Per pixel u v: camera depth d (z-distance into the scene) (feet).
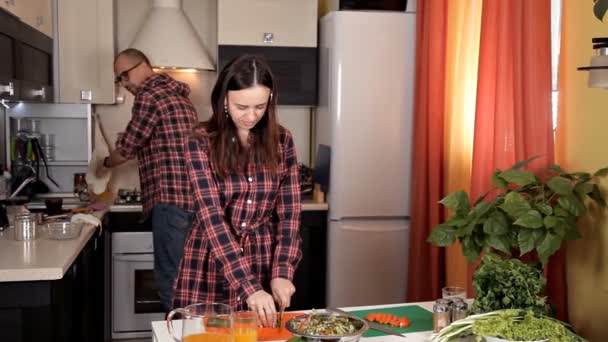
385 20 13.76
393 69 13.84
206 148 7.48
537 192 8.09
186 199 12.72
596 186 7.79
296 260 7.75
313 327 6.27
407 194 14.08
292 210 7.91
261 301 6.82
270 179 7.73
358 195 13.99
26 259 9.34
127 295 14.62
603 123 7.83
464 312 6.64
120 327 14.70
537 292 6.49
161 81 13.04
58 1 14.89
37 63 13.48
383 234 14.11
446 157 12.17
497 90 9.28
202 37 16.31
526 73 8.61
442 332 6.27
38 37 13.38
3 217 11.53
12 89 11.10
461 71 11.34
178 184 12.73
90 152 15.21
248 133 7.58
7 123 14.80
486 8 9.80
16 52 11.64
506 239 7.59
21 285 8.82
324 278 14.53
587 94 8.11
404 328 7.06
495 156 9.36
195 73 16.26
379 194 14.02
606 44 6.29
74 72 15.01
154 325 6.92
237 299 7.87
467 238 7.78
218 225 7.30
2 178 11.97
